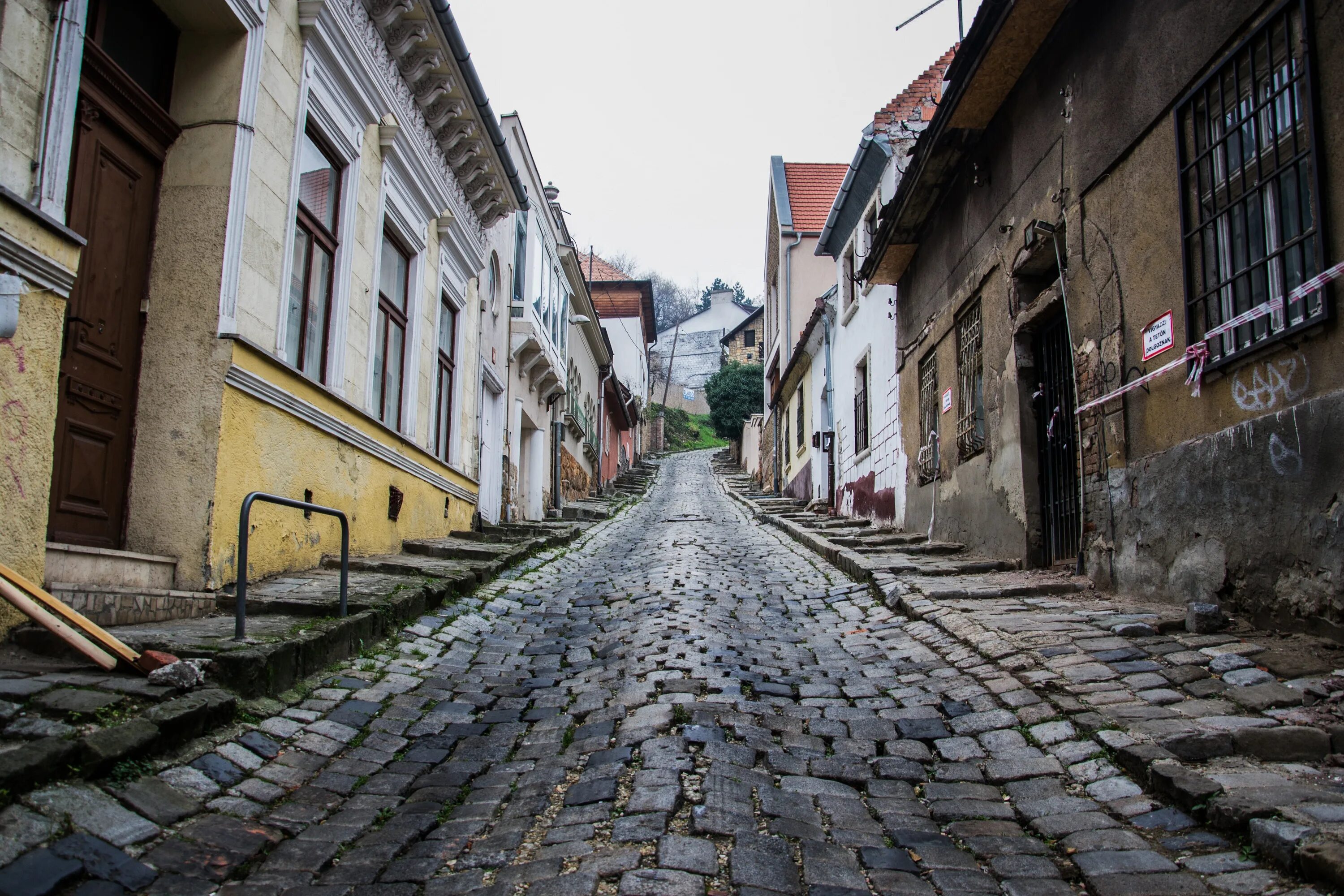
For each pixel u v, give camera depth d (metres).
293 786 3.85
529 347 17.62
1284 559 4.96
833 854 3.23
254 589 6.40
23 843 2.78
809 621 7.62
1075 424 8.02
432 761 4.32
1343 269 4.43
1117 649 5.14
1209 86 5.61
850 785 3.95
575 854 3.16
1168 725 4.01
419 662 5.96
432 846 3.35
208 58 6.52
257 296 6.74
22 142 4.51
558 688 5.55
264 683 4.62
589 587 9.66
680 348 79.69
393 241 10.32
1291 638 4.81
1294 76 4.86
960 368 10.85
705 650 6.12
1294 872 2.82
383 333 9.99
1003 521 9.34
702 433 68.38
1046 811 3.57
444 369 12.48
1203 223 5.65
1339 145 4.54
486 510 15.48
